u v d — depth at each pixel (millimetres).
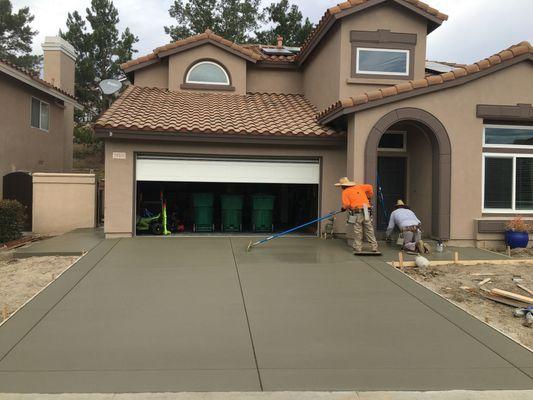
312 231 12695
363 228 10016
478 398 4238
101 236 11852
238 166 12047
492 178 10914
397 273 8344
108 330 5715
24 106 16891
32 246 10383
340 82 12086
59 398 4105
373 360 5000
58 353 5062
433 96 10516
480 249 10422
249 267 8641
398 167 12531
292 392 4285
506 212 10875
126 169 11438
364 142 10461
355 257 9484
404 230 9945
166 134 11133
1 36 40406
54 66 19891
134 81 15109
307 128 11906
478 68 10438
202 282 7680
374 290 7395
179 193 14422
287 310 6484
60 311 6324
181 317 6168
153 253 9641
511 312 6594
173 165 11781
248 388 4352
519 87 10664
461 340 5559
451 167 10586
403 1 12047
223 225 12773
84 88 33250
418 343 5461
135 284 7535
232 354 5094
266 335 5629
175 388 4332
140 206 12539
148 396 4168
